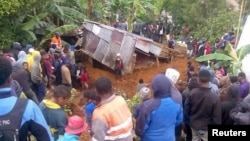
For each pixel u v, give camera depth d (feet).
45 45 66.13
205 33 90.38
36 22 62.85
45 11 67.87
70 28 66.28
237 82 31.35
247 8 91.09
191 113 23.61
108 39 68.74
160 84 18.38
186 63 78.02
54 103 19.40
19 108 11.18
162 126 18.38
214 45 78.43
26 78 30.53
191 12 102.01
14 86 23.09
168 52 79.77
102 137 15.72
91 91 23.26
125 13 97.14
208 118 23.04
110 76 68.39
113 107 16.11
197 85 25.34
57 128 18.97
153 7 103.55
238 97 24.25
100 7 86.38
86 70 63.52
